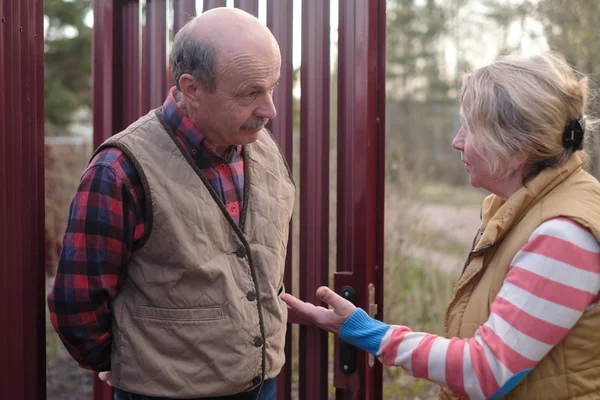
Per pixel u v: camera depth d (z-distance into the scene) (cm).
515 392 135
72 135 907
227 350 155
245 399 166
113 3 228
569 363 131
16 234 184
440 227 762
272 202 170
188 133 157
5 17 178
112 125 229
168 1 229
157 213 150
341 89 202
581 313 126
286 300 164
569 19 536
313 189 207
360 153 196
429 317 460
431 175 1041
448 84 1059
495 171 140
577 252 125
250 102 151
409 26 1018
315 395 210
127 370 155
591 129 147
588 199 132
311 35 204
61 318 153
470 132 142
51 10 873
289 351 216
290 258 216
